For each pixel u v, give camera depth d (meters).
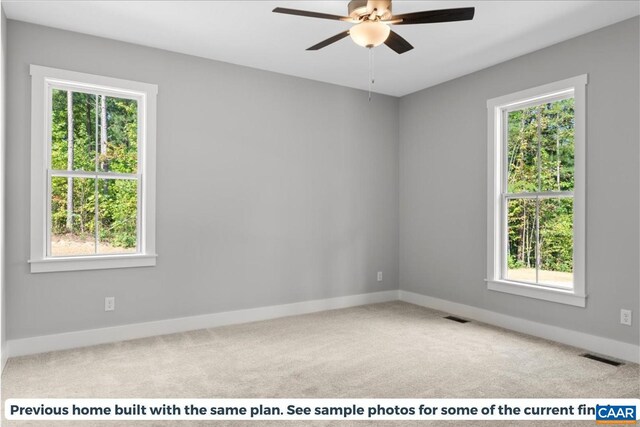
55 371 3.03
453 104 4.82
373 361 3.25
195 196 4.13
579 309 3.61
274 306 4.60
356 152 5.21
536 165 4.04
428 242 5.14
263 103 4.52
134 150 3.91
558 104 3.86
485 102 4.45
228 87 4.31
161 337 3.86
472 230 4.59
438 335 3.94
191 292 4.11
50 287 3.48
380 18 2.55
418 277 5.28
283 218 4.66
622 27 3.33
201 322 4.16
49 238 3.54
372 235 5.34
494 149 4.35
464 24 3.42
